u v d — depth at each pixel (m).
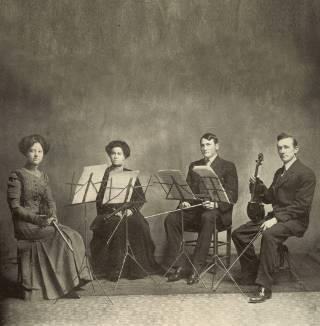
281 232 5.11
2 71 6.47
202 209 5.79
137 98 6.58
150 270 5.86
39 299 5.06
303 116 6.60
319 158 6.60
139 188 5.93
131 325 4.46
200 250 5.52
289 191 5.43
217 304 4.90
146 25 6.55
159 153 6.59
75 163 6.55
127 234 5.51
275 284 5.41
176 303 4.93
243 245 5.43
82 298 5.09
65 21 6.51
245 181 6.62
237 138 6.61
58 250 5.07
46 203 5.43
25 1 6.46
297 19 6.56
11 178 5.25
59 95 6.53
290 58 6.59
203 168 4.96
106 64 6.55
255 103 6.61
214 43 6.58
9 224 6.44
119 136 6.57
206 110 6.60
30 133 6.50
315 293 5.14
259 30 6.57
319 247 6.62
